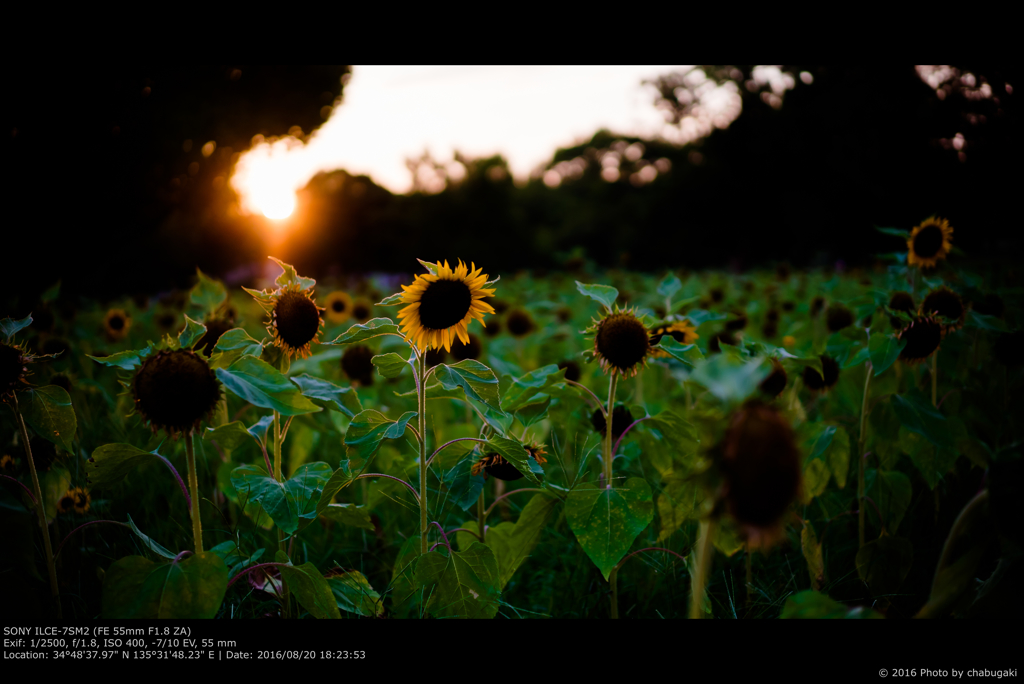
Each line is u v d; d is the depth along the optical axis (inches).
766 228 1144.2
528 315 199.3
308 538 111.8
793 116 737.0
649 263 1434.5
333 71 631.2
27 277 312.8
